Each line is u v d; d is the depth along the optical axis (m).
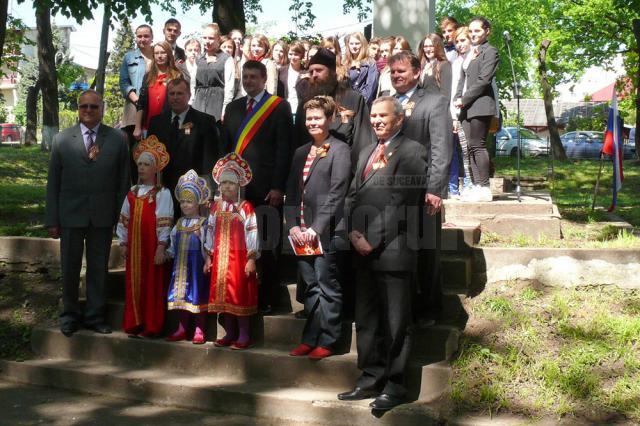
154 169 6.18
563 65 31.64
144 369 5.93
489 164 7.63
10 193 11.21
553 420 4.77
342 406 5.00
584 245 6.32
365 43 7.69
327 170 5.39
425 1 9.34
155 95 7.17
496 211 7.25
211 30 7.89
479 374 5.14
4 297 7.10
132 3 11.67
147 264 6.08
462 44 7.60
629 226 7.32
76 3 11.30
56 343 6.32
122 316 6.36
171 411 5.39
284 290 6.12
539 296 5.84
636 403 4.80
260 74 6.01
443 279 5.97
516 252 6.03
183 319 5.98
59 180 6.36
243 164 5.78
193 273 5.87
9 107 58.62
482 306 5.73
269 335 5.86
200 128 6.38
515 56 37.25
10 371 6.16
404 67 5.38
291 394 5.24
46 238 7.37
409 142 5.05
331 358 5.38
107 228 6.33
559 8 30.83
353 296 5.75
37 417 5.26
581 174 14.55
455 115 7.64
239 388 5.39
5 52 24.27
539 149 30.17
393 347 4.95
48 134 22.19
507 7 36.75
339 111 5.59
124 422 5.16
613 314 5.59
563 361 5.18
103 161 6.28
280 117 5.97
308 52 8.18
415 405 5.00
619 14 27.94
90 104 6.27
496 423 4.77
